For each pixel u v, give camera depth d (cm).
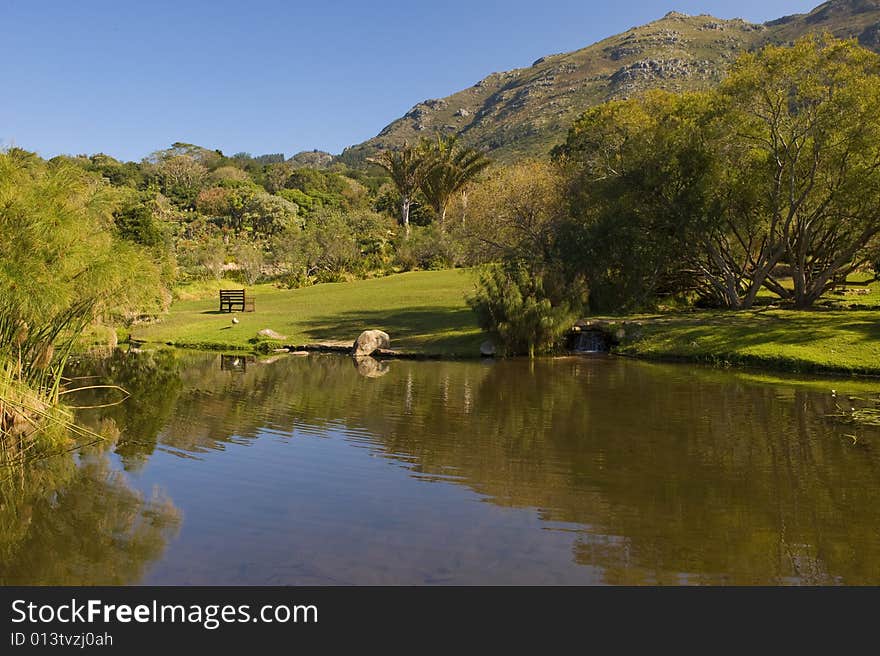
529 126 18088
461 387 1530
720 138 2502
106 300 1145
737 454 919
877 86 2177
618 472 840
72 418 1132
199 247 5597
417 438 1029
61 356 1140
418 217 8281
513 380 1633
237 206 8300
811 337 1906
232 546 606
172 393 1455
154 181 10938
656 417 1175
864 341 1811
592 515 684
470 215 3453
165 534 633
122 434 1060
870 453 923
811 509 699
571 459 899
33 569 564
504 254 3023
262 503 724
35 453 941
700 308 2945
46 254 992
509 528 649
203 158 13400
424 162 6341
